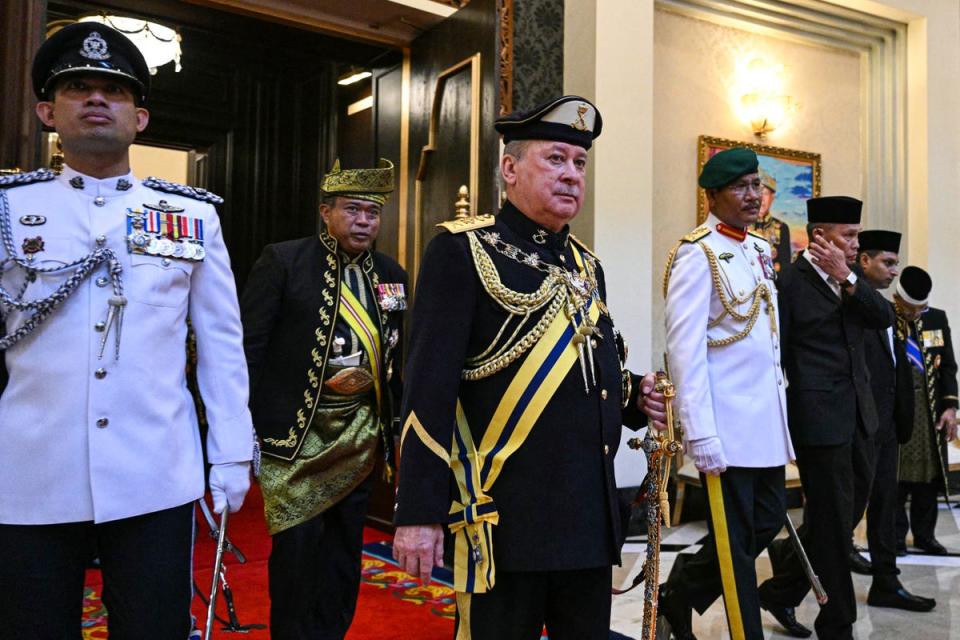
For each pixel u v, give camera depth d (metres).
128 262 1.62
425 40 4.89
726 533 2.46
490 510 1.49
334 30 4.83
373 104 5.38
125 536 1.57
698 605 2.65
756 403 2.51
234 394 1.76
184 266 1.69
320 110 7.09
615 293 5.01
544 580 1.55
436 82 4.73
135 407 1.57
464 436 1.57
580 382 1.56
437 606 3.36
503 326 1.55
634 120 5.12
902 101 6.73
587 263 1.76
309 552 2.47
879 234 4.02
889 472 3.53
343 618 2.62
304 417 2.51
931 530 4.55
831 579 2.72
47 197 1.61
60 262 1.56
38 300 1.53
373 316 2.68
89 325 1.56
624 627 3.18
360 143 6.00
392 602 3.41
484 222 1.64
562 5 5.21
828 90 6.56
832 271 2.81
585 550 1.50
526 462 1.51
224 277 1.78
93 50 1.59
